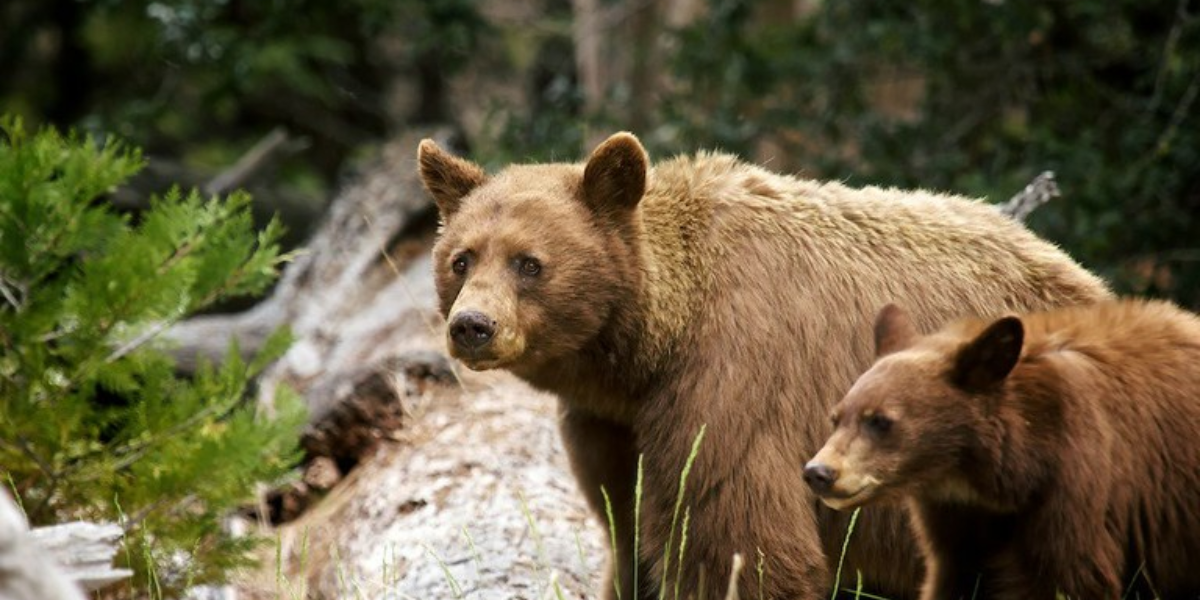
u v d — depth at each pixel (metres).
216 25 24.66
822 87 19.58
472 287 8.74
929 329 9.29
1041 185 12.67
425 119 31.47
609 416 9.46
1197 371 8.41
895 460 7.95
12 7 30.44
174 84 24.05
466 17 21.75
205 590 11.41
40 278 10.45
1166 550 8.30
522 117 21.19
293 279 17.16
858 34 19.16
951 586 8.56
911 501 8.73
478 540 11.09
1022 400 7.99
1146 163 17.02
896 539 9.40
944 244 9.59
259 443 10.44
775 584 8.78
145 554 9.84
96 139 22.50
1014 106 19.70
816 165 19.34
